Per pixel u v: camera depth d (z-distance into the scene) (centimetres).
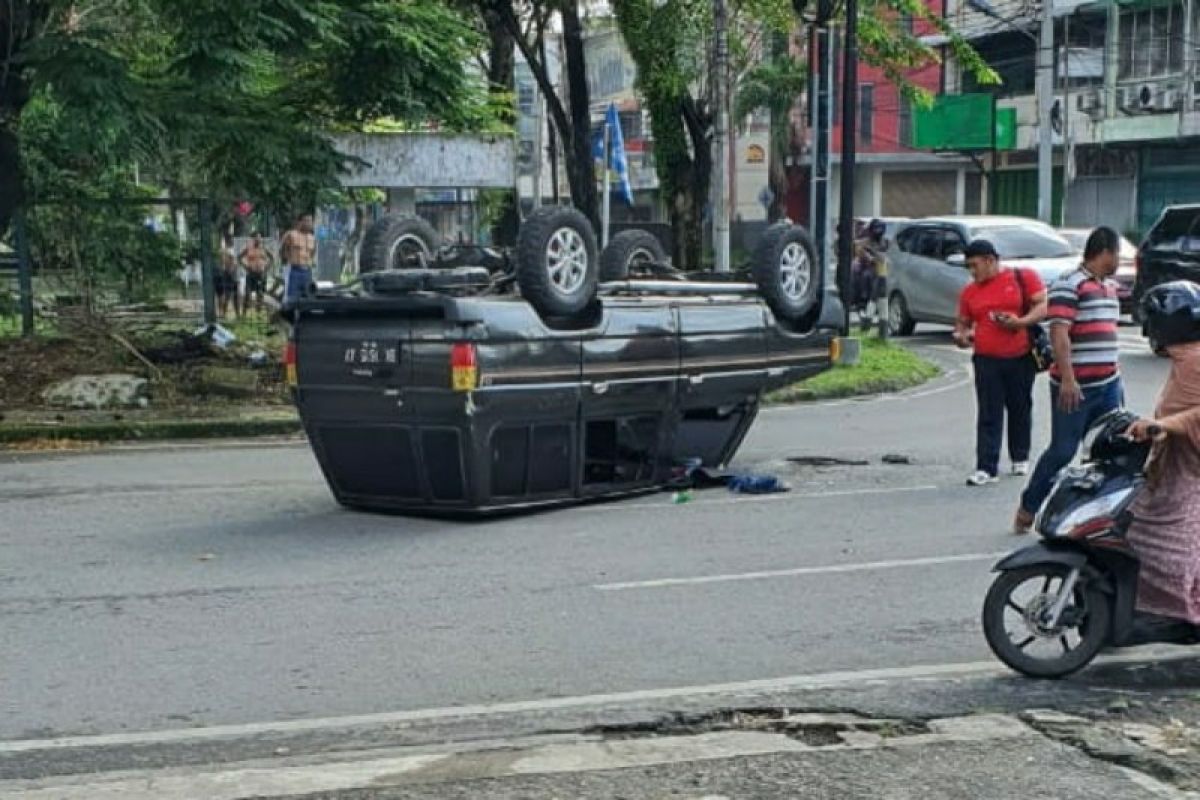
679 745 602
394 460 1088
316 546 1016
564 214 1082
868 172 5569
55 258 2047
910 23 4384
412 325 1048
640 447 1188
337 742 621
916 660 736
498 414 1048
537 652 752
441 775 564
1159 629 685
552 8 2533
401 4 1897
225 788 551
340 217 3062
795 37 3080
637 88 2884
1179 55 4059
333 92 1948
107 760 601
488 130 2369
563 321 1100
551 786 552
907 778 557
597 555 977
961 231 2609
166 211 2183
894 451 1439
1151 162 4391
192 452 1527
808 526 1067
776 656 743
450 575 923
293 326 1116
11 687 701
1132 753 583
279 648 763
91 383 1755
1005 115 4875
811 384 1891
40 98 1773
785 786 549
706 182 2830
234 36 1656
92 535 1070
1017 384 1229
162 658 747
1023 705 659
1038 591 820
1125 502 675
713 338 1209
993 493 1191
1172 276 2220
